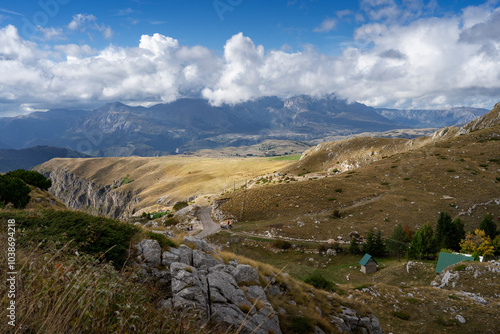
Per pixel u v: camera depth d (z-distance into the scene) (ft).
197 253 43.65
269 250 208.03
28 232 27.02
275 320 36.58
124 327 15.23
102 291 15.25
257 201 305.53
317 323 43.39
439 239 197.06
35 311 13.04
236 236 233.55
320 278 105.09
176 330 18.24
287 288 50.93
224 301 31.24
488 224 195.52
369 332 51.62
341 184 327.06
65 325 13.06
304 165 625.00
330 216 257.34
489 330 76.95
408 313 87.25
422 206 256.73
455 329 78.95
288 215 269.44
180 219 304.30
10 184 94.58
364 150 588.50
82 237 31.81
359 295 96.37
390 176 342.03
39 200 116.26
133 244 36.40
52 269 16.16
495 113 499.92
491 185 276.62
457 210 244.83
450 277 117.70
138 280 29.53
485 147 379.76
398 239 195.83
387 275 154.10
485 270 114.01
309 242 215.10
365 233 224.12
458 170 320.29
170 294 30.60
